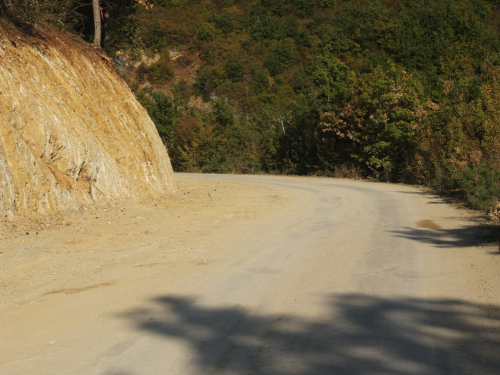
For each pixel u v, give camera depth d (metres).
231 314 6.11
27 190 13.27
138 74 93.25
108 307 6.54
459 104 24.52
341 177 36.44
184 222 14.24
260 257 9.45
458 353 4.73
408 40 63.00
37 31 17.84
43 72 16.64
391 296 6.61
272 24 99.19
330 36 86.38
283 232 12.38
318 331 5.43
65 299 6.97
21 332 5.72
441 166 21.98
